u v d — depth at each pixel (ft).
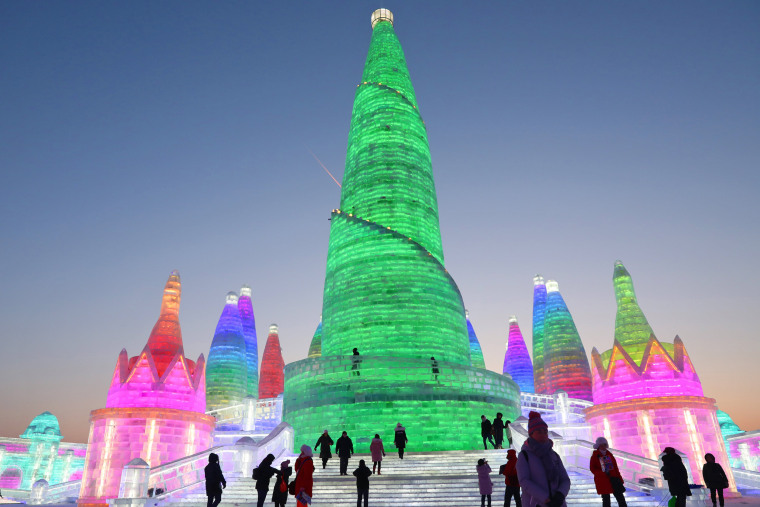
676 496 47.29
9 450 133.39
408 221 136.15
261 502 49.03
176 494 64.44
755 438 121.80
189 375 105.81
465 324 132.46
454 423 110.01
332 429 109.50
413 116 152.87
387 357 113.60
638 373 104.37
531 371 217.36
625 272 120.16
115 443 94.68
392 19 181.78
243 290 224.94
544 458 22.52
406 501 60.54
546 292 198.18
